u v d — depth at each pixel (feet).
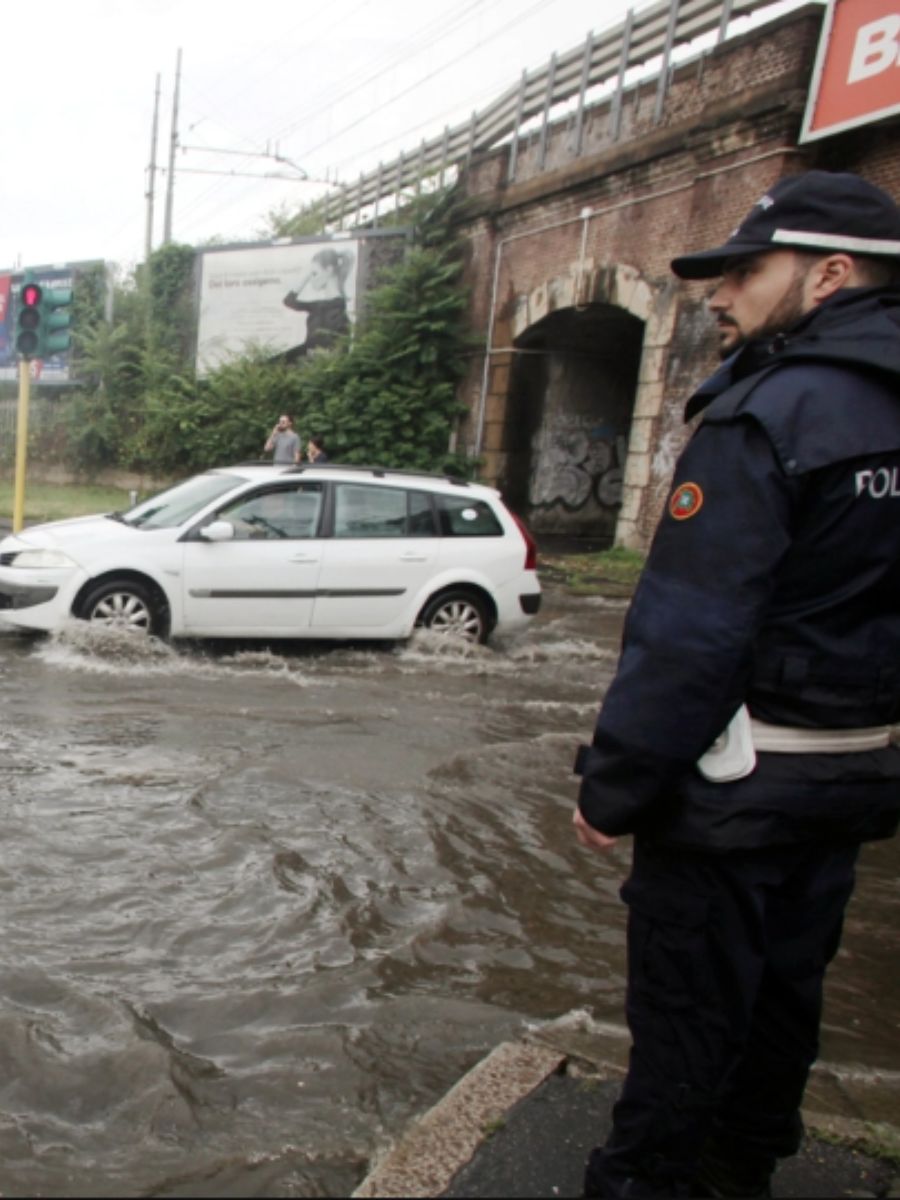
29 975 11.11
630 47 62.28
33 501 86.33
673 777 5.95
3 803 16.14
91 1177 8.03
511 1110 8.06
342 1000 11.11
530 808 17.70
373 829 16.15
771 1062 6.96
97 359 106.22
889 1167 7.88
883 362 5.96
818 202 6.32
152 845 14.88
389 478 30.35
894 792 6.57
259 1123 8.87
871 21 45.01
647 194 60.18
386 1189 7.13
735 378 6.56
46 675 24.72
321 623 28.99
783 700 6.14
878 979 12.50
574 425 79.15
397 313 79.77
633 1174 6.57
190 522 28.07
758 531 5.84
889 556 6.11
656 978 6.41
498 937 12.95
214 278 100.53
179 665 26.78
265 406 91.50
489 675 28.32
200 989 11.14
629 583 51.49
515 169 73.92
